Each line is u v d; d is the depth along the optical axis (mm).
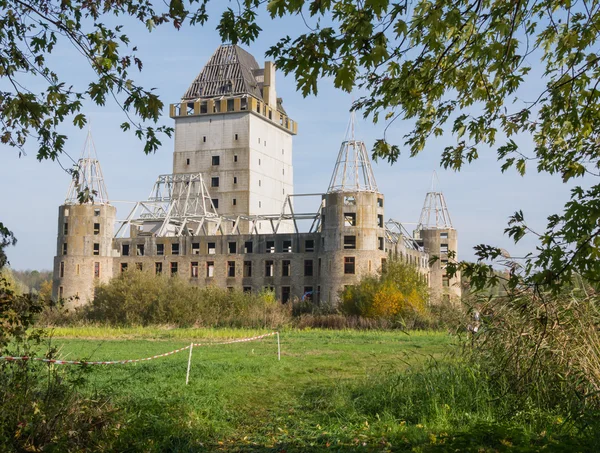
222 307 66312
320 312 68438
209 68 129250
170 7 10930
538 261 9055
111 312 65750
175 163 125938
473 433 12195
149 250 98062
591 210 8664
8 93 12836
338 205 83250
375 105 12086
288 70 9195
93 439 12000
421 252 106938
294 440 13570
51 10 12633
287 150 137125
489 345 16234
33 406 11555
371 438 13273
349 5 9547
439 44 10398
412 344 38625
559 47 12047
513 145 13352
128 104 12141
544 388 14477
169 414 15000
